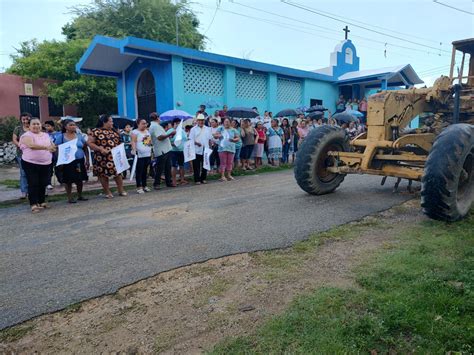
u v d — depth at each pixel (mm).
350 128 12945
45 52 18484
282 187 7695
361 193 6672
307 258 3689
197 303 2893
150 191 7875
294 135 12656
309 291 2990
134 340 2463
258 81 15125
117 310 2836
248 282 3211
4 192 8148
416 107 6074
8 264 3773
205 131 8703
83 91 17984
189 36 24391
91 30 23266
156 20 23625
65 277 3406
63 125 7484
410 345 2252
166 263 3643
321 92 18047
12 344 2465
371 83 18656
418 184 7496
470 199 4812
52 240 4531
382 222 4840
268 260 3664
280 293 2996
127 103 14523
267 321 2584
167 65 12453
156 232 4676
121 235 4605
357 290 2939
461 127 4496
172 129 8586
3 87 17500
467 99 5984
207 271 3461
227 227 4770
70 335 2543
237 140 9133
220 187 8070
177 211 5785
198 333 2510
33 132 6215
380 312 2582
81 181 6945
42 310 2840
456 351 2178
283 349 2266
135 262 3693
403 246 3869
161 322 2656
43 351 2385
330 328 2428
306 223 4836
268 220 5035
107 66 13875
